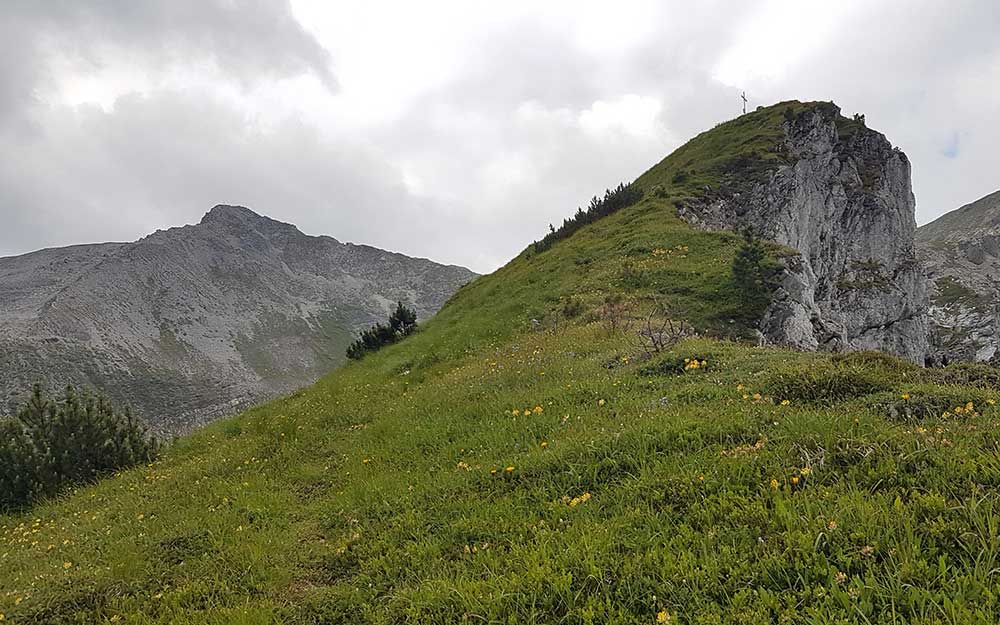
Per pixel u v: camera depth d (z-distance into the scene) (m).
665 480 5.90
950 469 4.86
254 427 17.75
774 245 27.11
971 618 3.24
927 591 3.50
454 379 16.83
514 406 11.02
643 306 21.94
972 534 3.94
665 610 3.93
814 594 3.84
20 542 10.40
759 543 4.48
